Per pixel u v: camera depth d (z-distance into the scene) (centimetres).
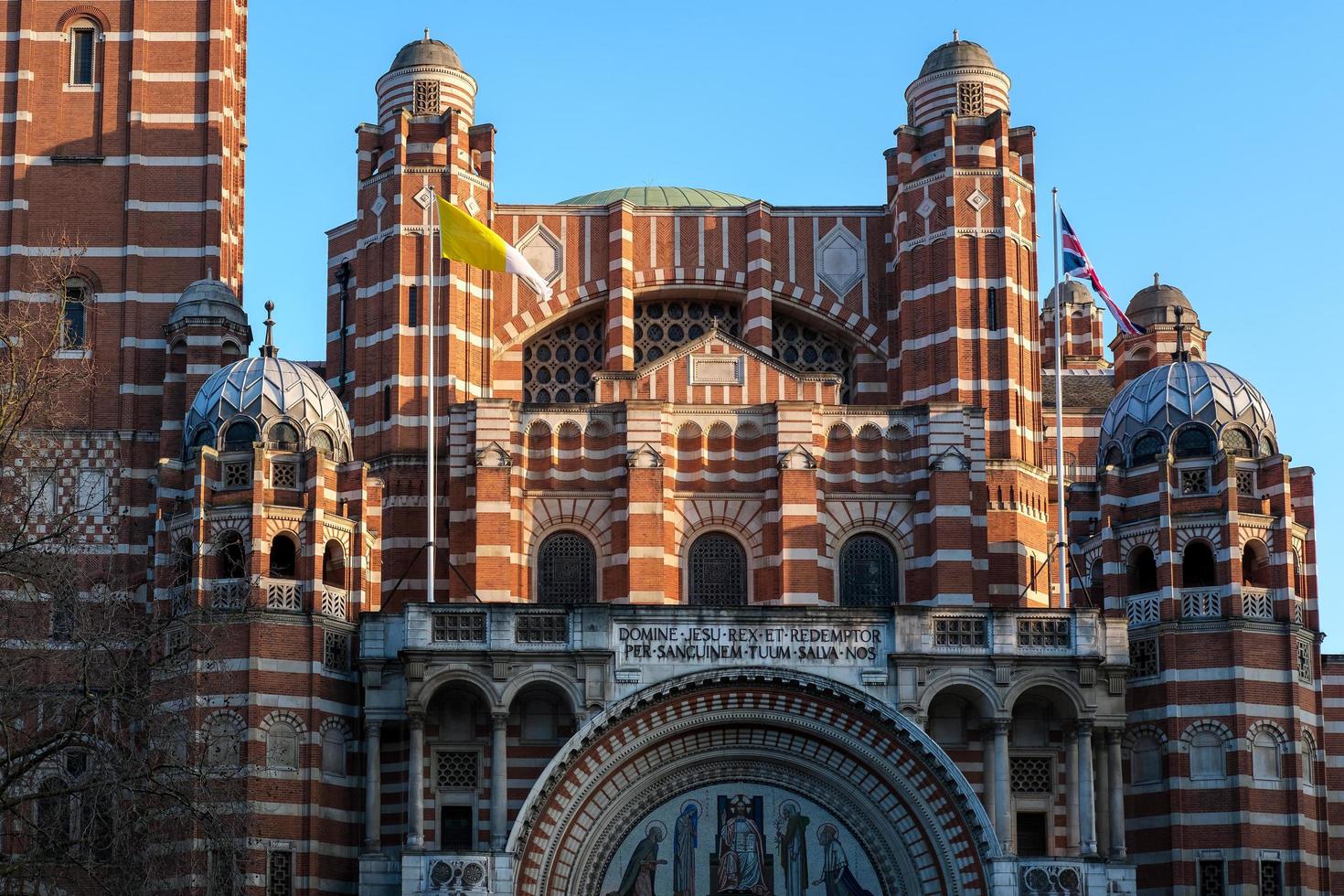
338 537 7475
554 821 6950
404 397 8000
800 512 7650
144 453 8144
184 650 6184
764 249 8425
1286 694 7438
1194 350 9525
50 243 8356
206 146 8481
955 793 6962
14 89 8475
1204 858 7312
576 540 7738
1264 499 7638
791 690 7075
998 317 8100
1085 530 8212
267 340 7838
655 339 8494
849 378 8450
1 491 6531
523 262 7738
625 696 6962
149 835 5947
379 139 8369
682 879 7081
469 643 7062
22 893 5838
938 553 7638
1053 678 7119
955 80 8344
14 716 5875
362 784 7262
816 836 7131
